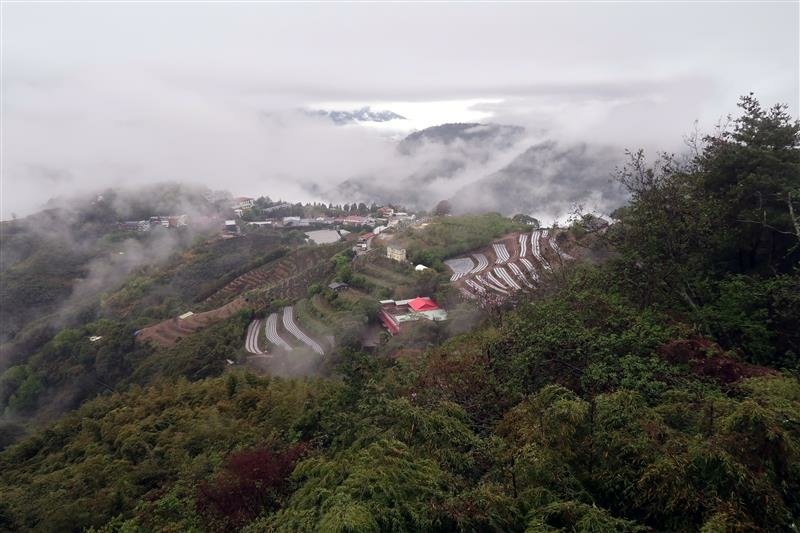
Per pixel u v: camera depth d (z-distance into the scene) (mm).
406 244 69438
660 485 5809
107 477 15922
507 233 72188
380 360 17594
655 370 9305
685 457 6008
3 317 90562
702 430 6836
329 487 7934
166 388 27281
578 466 6848
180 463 15625
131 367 56719
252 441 14508
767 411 6391
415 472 7020
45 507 14102
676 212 14117
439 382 12031
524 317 13703
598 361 10078
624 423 7070
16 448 23484
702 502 5531
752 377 8836
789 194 13383
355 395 13711
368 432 9570
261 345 53625
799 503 5742
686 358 9922
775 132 15773
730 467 5641
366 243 83188
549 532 5480
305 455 11094
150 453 17500
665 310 13367
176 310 78812
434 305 51031
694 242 14398
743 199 15188
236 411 20797
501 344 12633
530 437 7336
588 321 12070
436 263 60688
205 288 92750
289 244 122375
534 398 8695
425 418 8828
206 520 9930
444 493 6578
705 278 14656
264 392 22453
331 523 5855
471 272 57469
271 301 68062
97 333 65938
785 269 15219
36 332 77688
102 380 57031
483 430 9680
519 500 6242
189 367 47062
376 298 55344
